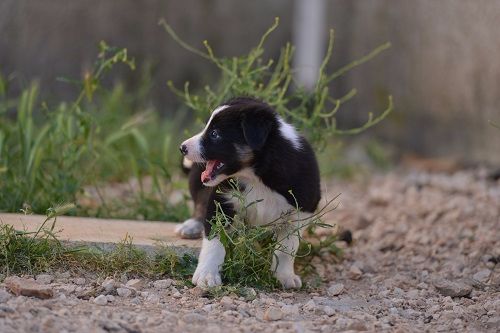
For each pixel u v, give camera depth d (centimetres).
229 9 1950
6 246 896
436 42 1794
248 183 916
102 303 820
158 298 853
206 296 871
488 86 1708
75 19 1842
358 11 1912
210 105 1109
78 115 1199
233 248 909
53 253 913
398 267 1077
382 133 1906
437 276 1033
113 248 941
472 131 1753
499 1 1655
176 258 928
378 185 1617
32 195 1138
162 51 1908
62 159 1179
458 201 1391
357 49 1917
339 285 959
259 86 1127
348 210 1367
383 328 805
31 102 1270
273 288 923
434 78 1806
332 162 1630
